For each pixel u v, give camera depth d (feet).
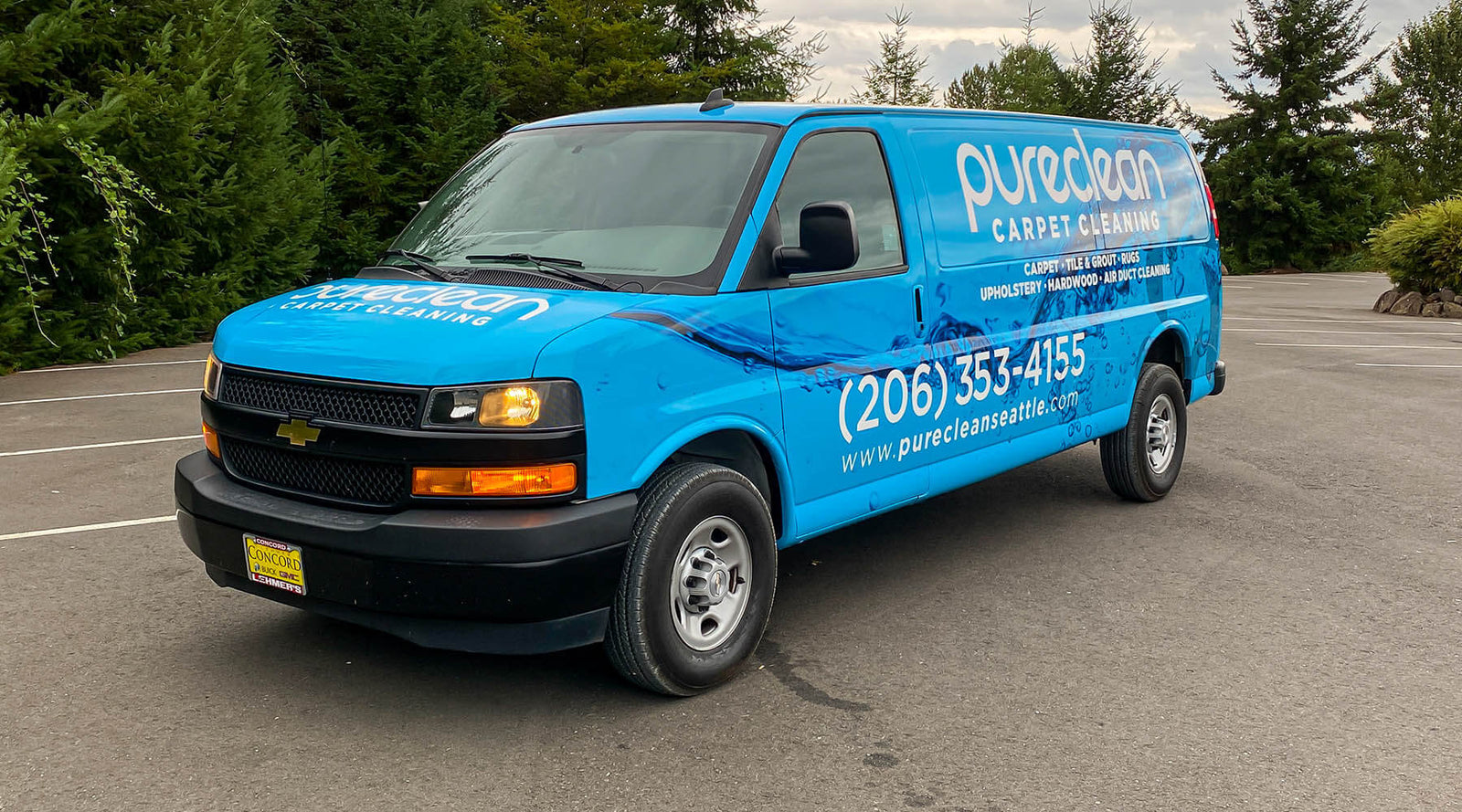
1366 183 150.82
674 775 11.56
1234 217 152.25
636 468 12.45
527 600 11.69
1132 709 13.37
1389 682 14.25
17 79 41.39
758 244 14.05
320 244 62.18
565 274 13.85
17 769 11.51
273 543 12.61
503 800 11.01
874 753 12.14
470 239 15.30
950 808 10.98
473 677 14.01
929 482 16.87
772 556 14.24
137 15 46.06
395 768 11.64
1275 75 152.05
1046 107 169.78
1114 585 17.98
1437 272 72.13
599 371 12.11
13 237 37.04
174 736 12.28
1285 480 25.41
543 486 11.77
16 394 35.06
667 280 13.57
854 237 13.38
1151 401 22.47
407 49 64.85
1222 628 16.12
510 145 17.11
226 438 13.67
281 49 62.85
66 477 24.12
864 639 15.53
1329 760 12.12
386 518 11.96
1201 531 21.21
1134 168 22.12
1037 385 18.92
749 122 15.24
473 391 11.75
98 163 39.45
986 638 15.62
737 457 14.28
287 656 14.56
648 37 85.66
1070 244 19.72
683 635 13.25
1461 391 38.52
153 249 45.27
